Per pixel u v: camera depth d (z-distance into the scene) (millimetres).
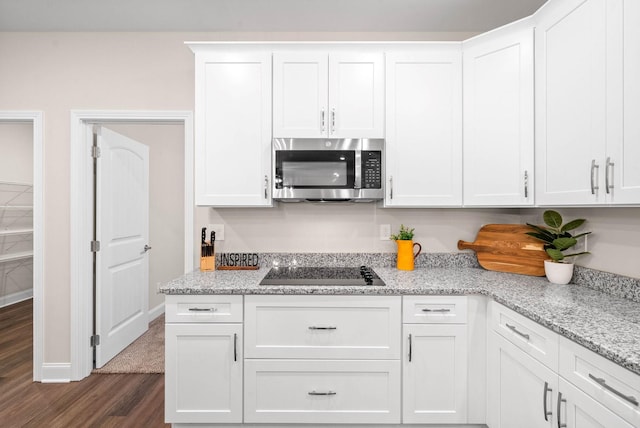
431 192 2008
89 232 2447
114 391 2246
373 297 1738
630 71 1222
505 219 2371
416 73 2016
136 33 2357
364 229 2363
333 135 2016
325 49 2018
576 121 1478
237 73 2010
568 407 1167
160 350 2848
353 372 1742
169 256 3957
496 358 1635
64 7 2080
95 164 2504
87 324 2428
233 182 2008
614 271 1631
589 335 1094
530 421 1381
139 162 3094
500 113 1862
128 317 2934
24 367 2586
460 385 1730
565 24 1541
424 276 2027
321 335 1747
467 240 2363
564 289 1716
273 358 1741
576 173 1477
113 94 2350
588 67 1411
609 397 999
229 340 1745
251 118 2010
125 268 2875
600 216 1724
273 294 1741
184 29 2328
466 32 2369
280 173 1966
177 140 4078
